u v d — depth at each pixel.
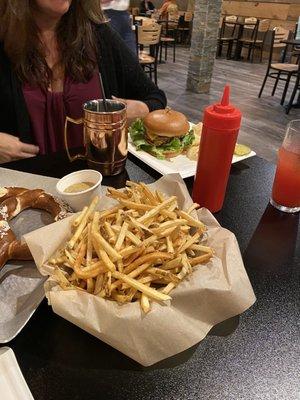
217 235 0.60
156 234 0.54
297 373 0.47
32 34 1.14
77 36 1.24
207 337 0.52
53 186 0.85
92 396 0.44
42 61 1.20
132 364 0.48
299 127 0.83
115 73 1.44
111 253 0.50
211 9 4.30
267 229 0.76
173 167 0.98
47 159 1.00
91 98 1.32
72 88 1.28
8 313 0.53
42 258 0.54
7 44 1.14
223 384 0.46
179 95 4.66
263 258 0.68
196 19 4.49
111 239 0.53
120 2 2.33
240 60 7.07
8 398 0.42
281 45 6.18
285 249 0.71
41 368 0.47
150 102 1.42
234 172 0.99
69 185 0.80
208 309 0.50
